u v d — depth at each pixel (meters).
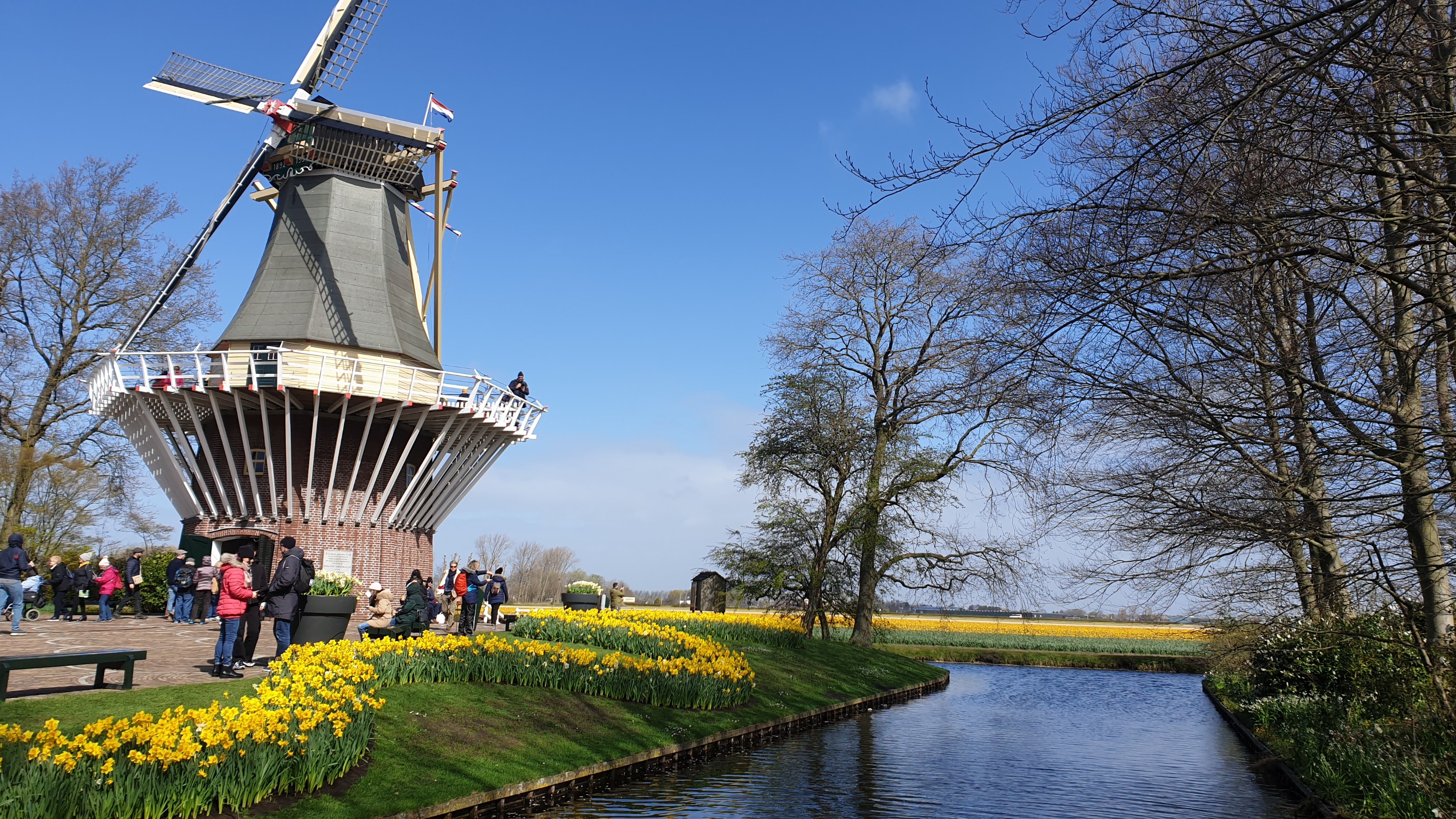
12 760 6.95
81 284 31.45
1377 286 8.86
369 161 30.94
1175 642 58.25
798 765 14.52
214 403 26.08
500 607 28.98
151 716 8.16
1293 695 17.14
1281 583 12.27
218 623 22.86
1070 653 49.59
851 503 30.69
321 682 10.35
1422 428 7.51
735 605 34.31
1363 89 6.46
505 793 10.23
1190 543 10.70
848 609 32.78
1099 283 7.09
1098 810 12.21
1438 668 9.12
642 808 11.05
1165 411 8.74
